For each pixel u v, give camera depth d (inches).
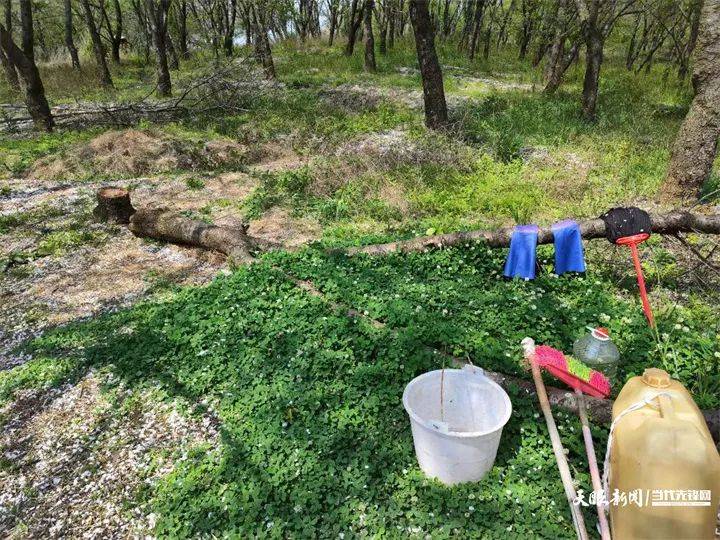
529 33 1008.9
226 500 124.8
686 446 87.7
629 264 223.1
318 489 123.7
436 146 382.3
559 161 372.2
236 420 151.3
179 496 128.8
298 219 311.1
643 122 472.7
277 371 164.7
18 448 153.7
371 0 788.0
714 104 267.3
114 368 180.9
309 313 190.7
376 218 304.8
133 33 1235.9
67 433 157.4
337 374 159.9
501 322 176.2
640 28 1081.4
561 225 209.5
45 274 262.1
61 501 135.3
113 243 294.4
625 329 171.2
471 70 882.8
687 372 148.4
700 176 280.5
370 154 380.5
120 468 143.3
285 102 581.3
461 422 136.3
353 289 204.5
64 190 376.2
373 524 115.3
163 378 173.2
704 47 264.5
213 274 253.1
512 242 211.8
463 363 155.1
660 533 87.9
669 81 745.6
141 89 762.2
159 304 218.7
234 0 951.0
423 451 121.2
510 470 123.9
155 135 458.3
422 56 444.8
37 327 216.8
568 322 178.2
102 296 238.5
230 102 578.9
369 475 126.2
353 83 707.4
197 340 184.4
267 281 216.1
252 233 294.0
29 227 313.0
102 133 486.0
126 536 123.5
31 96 513.7
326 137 452.4
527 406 139.1
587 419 128.7
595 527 110.0
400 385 151.9
